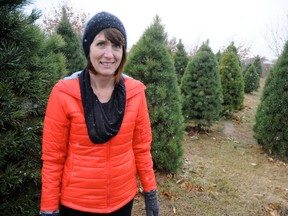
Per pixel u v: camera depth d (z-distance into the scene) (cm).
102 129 164
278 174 513
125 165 184
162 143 439
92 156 172
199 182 448
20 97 213
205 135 748
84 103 164
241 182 465
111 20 162
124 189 188
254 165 548
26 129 212
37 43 225
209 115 744
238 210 376
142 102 188
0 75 201
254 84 1745
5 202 216
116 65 168
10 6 211
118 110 171
